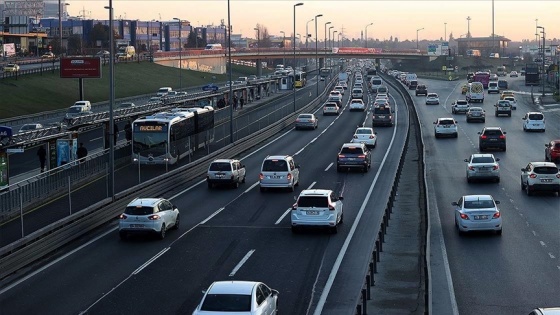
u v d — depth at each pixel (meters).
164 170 51.88
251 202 45.84
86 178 45.53
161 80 173.38
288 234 36.28
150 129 55.88
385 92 159.75
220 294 19.44
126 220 35.06
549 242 33.06
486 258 30.19
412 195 47.06
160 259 31.41
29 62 152.38
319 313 23.33
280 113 99.12
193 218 40.97
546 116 108.69
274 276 28.20
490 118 106.25
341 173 58.25
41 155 53.53
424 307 22.55
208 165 61.62
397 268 28.83
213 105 117.12
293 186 50.47
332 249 32.75
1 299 25.80
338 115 116.94
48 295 26.16
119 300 25.22
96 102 127.50
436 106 130.25
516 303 23.64
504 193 47.25
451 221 38.47
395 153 71.19
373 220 39.34
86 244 34.97
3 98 111.62
